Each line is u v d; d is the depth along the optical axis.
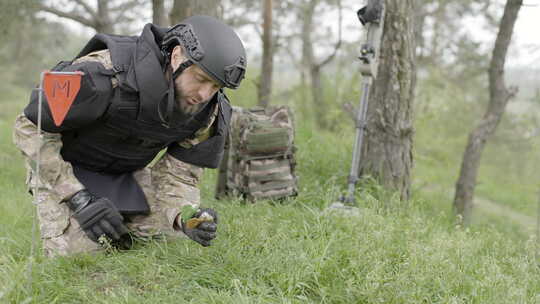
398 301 2.69
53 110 2.33
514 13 6.93
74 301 2.43
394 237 3.69
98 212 2.58
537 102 9.55
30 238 3.30
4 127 10.45
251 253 3.10
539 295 3.04
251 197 4.50
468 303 2.85
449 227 5.17
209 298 2.52
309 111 15.60
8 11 7.61
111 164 2.92
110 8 8.89
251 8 12.41
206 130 2.97
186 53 2.37
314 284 2.90
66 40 10.60
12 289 2.35
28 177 2.81
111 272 2.75
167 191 3.07
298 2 14.95
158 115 2.51
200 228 2.71
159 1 6.90
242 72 2.46
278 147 4.57
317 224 3.77
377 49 4.68
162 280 2.71
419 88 13.70
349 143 6.96
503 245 4.12
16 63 23.36
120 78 2.44
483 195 14.30
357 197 5.07
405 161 5.58
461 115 16.36
